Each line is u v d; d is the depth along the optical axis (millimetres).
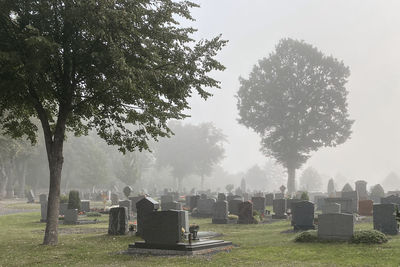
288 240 17969
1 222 29984
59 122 18188
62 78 17781
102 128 19953
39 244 17500
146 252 15367
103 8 14617
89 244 17703
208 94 18828
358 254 13852
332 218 16578
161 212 15367
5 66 14789
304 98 69500
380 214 18969
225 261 13406
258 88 71875
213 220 28500
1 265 13289
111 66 16297
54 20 16031
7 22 16031
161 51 18125
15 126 19609
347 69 71188
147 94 17000
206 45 18438
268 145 73000
